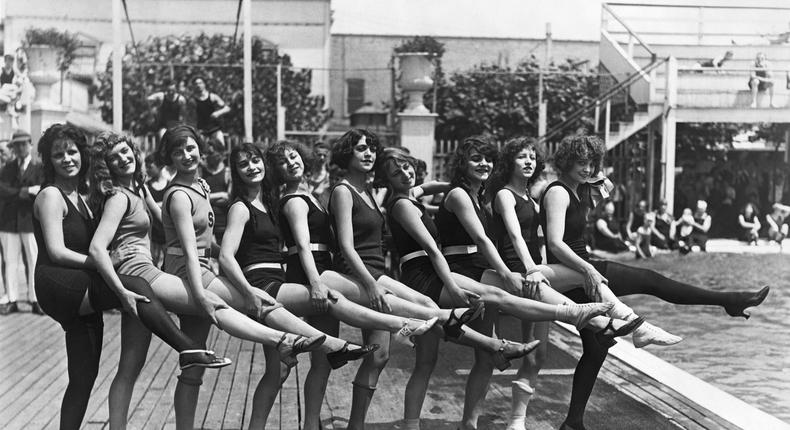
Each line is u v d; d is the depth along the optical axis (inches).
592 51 1150.3
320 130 871.7
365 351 175.3
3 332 351.6
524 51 1148.5
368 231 194.1
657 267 637.3
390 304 185.9
